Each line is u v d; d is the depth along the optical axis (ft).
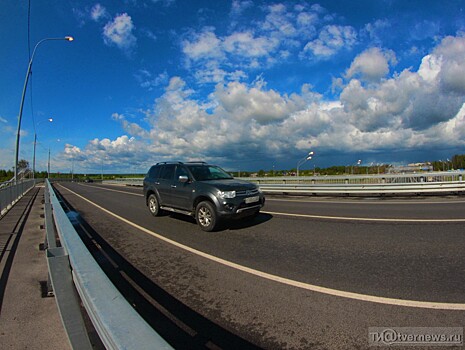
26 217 31.60
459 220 23.70
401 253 15.31
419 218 25.05
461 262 13.71
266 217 27.45
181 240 19.75
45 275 13.61
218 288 11.66
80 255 6.70
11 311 10.18
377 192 45.91
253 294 10.99
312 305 9.95
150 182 30.37
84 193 72.33
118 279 12.92
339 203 38.24
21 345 8.20
